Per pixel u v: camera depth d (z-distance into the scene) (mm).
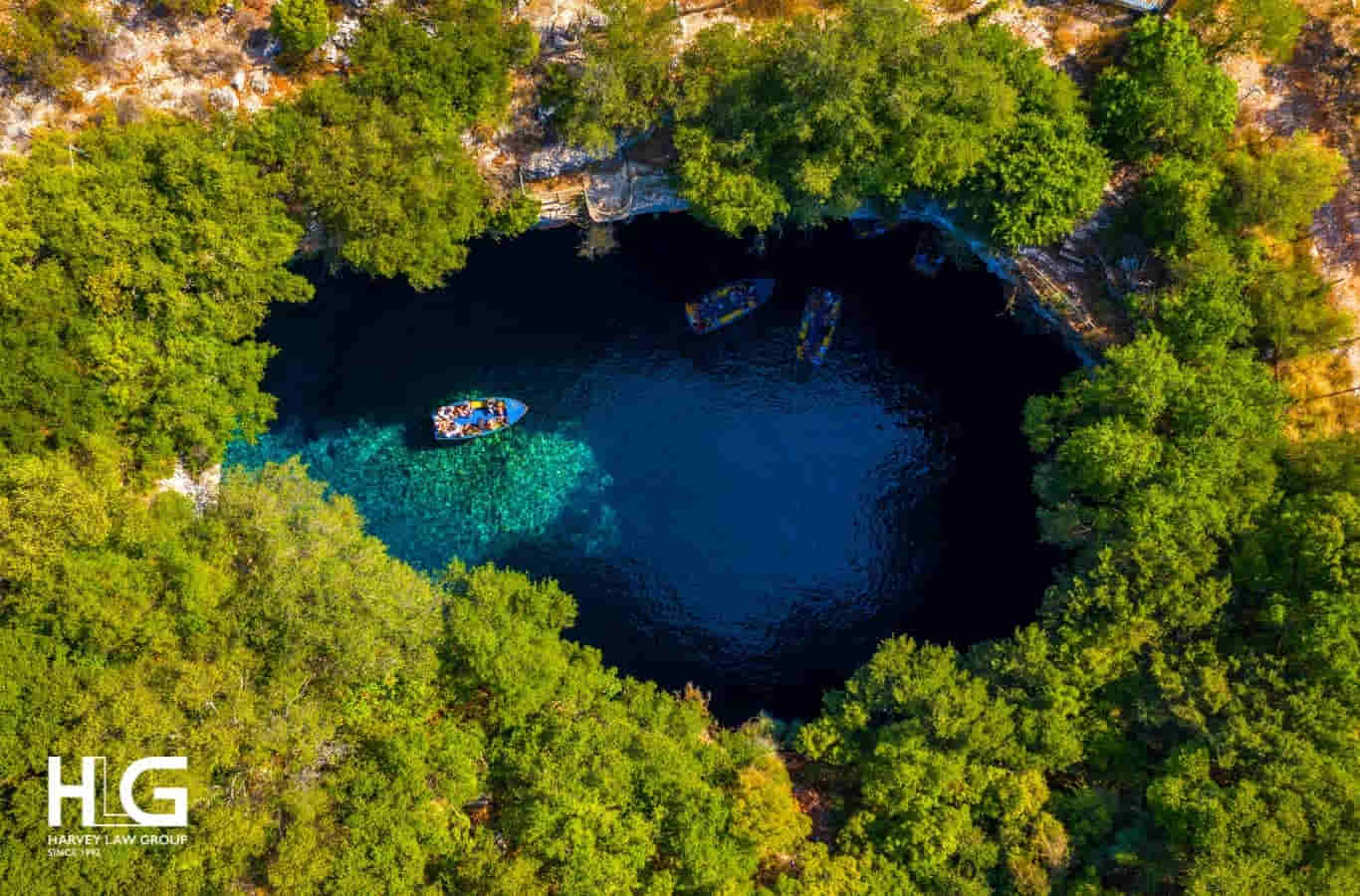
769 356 72062
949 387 71500
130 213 61375
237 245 62219
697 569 70750
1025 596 69375
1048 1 66562
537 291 71688
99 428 61938
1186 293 61812
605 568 70688
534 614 62812
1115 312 66500
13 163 63094
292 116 62312
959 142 59938
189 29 66250
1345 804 51719
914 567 70375
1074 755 56562
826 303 71625
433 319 71938
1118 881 55125
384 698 60406
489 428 71188
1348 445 59875
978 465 70812
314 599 59156
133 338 62219
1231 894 49500
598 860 53719
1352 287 65875
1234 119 63438
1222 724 55719
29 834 51938
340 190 61406
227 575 60719
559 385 72000
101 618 56500
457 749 57281
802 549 71000
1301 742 53781
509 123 67125
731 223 62219
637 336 72188
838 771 62594
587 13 65750
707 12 67000
